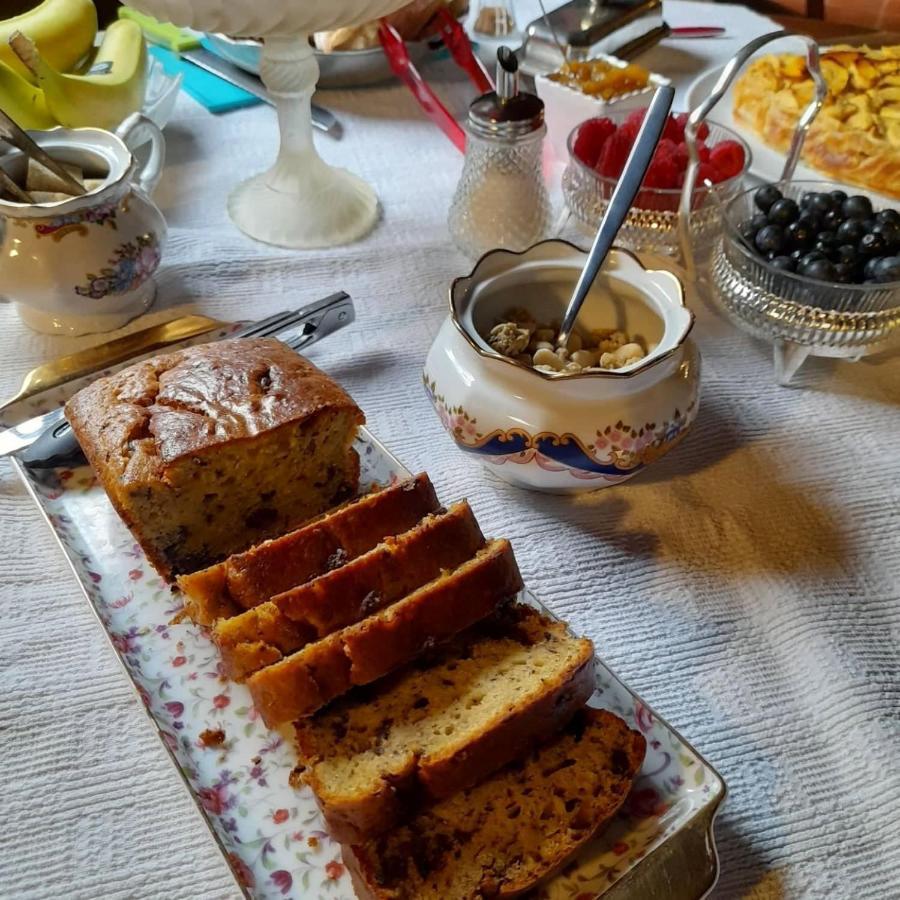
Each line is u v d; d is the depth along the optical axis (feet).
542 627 1.22
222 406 1.36
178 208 2.07
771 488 1.50
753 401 1.65
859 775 1.16
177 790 1.14
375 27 2.39
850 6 3.12
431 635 1.15
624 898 0.99
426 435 1.58
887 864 1.08
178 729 1.18
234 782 1.13
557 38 2.36
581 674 1.11
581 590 1.35
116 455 1.32
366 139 2.31
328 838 1.08
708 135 1.98
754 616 1.33
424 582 1.21
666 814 1.07
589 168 1.87
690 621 1.32
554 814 1.06
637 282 1.45
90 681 1.24
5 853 1.07
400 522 1.27
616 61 2.21
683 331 1.32
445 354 1.40
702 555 1.40
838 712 1.21
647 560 1.39
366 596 1.18
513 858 1.03
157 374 1.44
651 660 1.27
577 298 1.42
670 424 1.35
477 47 2.65
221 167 2.20
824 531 1.44
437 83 2.50
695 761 1.09
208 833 1.09
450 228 1.99
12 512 1.43
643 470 1.52
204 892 1.06
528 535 1.42
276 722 1.11
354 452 1.44
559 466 1.36
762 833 1.10
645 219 1.86
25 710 1.20
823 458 1.55
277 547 1.22
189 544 1.39
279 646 1.15
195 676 1.24
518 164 1.86
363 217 2.03
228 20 1.62
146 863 1.08
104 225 1.61
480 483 1.50
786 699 1.23
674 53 2.61
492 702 1.12
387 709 1.15
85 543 1.39
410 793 1.07
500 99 1.83
